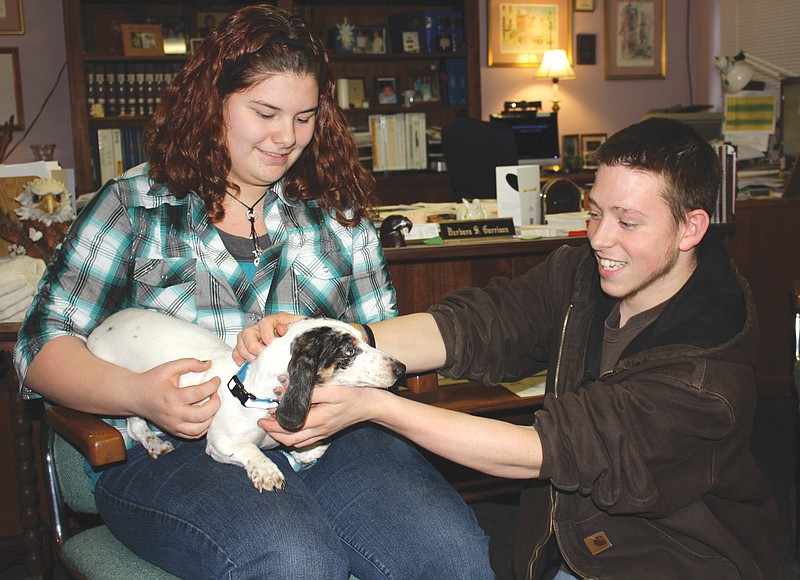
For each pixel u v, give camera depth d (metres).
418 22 6.52
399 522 1.54
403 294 2.99
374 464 1.67
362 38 6.47
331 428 1.41
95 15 6.00
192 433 1.47
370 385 1.52
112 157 5.85
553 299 1.75
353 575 1.57
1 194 2.60
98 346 1.64
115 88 5.87
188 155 1.65
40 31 5.99
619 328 1.58
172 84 1.69
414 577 1.50
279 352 1.49
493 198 4.38
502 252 2.80
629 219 1.39
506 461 1.37
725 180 3.19
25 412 2.31
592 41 7.32
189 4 6.16
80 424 1.53
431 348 1.70
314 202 1.87
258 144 1.63
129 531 1.56
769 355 4.15
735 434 1.39
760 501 1.51
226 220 1.76
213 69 1.60
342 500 1.61
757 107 5.09
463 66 6.61
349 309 1.92
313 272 1.84
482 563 1.54
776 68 5.26
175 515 1.45
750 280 4.07
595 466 1.34
